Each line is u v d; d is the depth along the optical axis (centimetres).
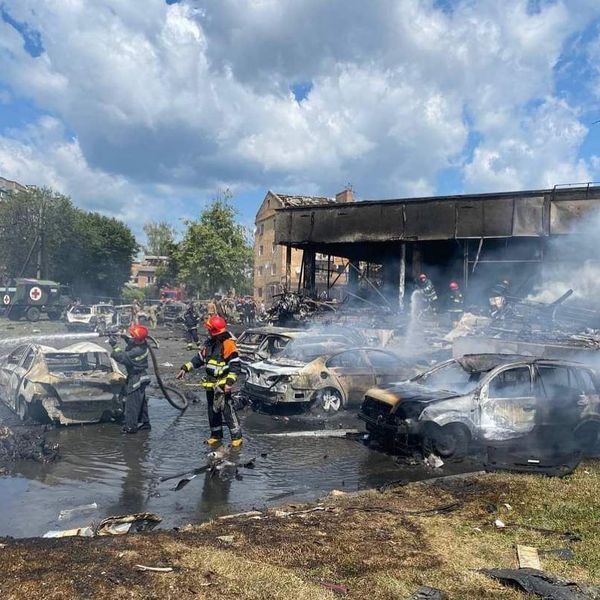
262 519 519
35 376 877
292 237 2411
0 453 712
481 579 404
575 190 1836
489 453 776
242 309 3300
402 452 805
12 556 409
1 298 3481
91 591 354
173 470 689
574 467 711
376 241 2205
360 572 408
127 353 868
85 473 667
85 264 5934
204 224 5038
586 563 439
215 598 354
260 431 920
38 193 5281
